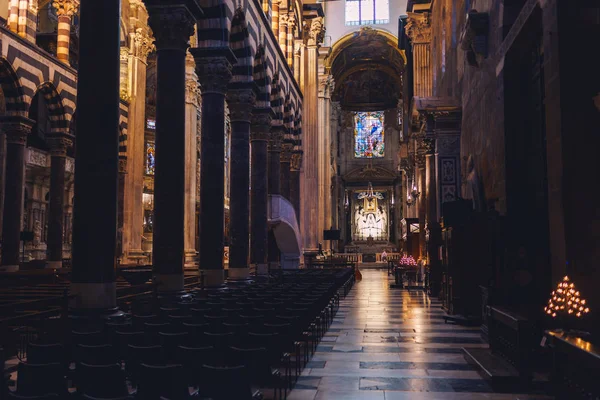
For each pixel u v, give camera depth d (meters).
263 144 20.55
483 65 13.18
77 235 8.12
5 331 8.20
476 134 14.40
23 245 25.41
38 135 26.16
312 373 7.55
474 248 12.68
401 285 24.72
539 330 7.40
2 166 21.95
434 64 25.16
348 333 11.13
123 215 24.80
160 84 11.32
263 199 20.14
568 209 7.12
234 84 17.20
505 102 10.89
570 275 7.02
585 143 7.16
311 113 34.34
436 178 18.50
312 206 33.84
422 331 11.39
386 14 46.66
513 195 10.71
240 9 16.41
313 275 18.92
